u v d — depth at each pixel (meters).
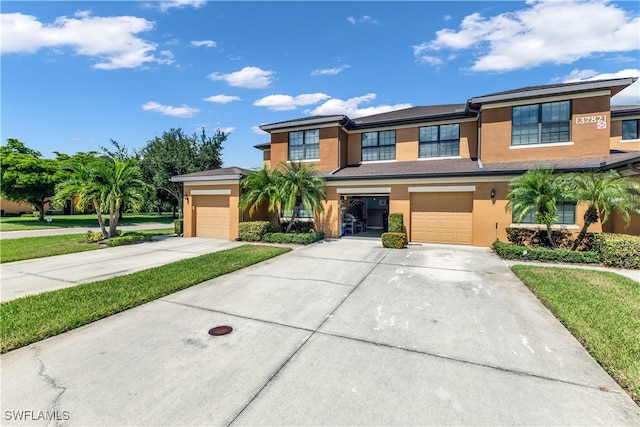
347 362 3.63
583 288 6.20
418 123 15.68
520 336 4.28
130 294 6.14
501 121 12.62
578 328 4.32
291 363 3.62
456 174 11.97
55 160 29.95
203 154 29.52
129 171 14.84
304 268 8.63
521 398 2.93
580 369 3.42
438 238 12.90
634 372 3.25
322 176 14.47
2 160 25.78
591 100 11.38
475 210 11.93
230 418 2.69
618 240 8.20
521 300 5.81
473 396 2.96
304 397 2.98
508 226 11.42
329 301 5.87
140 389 3.11
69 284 7.19
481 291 6.41
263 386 3.16
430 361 3.64
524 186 9.67
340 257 10.20
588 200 8.96
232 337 4.32
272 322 4.86
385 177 13.28
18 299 5.87
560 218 10.92
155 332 4.49
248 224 14.39
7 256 10.64
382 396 2.98
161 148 28.41
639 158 8.02
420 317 5.03
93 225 25.34
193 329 4.60
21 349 3.96
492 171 11.37
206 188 15.98
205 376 3.34
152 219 36.50
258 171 14.09
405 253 10.83
